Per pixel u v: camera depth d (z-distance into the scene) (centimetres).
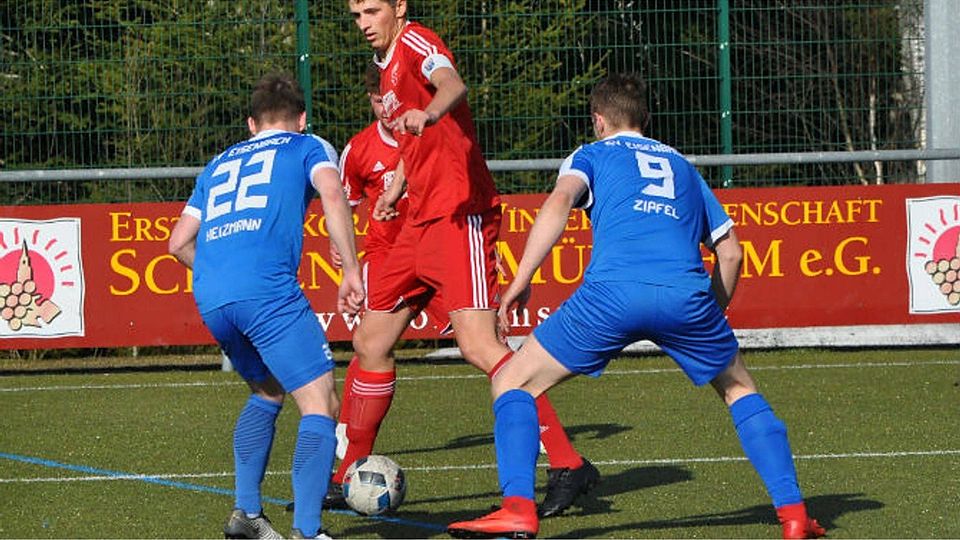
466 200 2362
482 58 4406
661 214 1984
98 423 3331
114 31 4406
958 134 4528
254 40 4409
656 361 4412
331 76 4431
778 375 4009
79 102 4409
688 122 4469
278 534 2075
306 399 1994
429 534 2153
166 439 3080
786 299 4341
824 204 4338
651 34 4438
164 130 4422
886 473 2555
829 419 3191
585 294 1964
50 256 4266
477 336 2350
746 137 4522
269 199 2009
